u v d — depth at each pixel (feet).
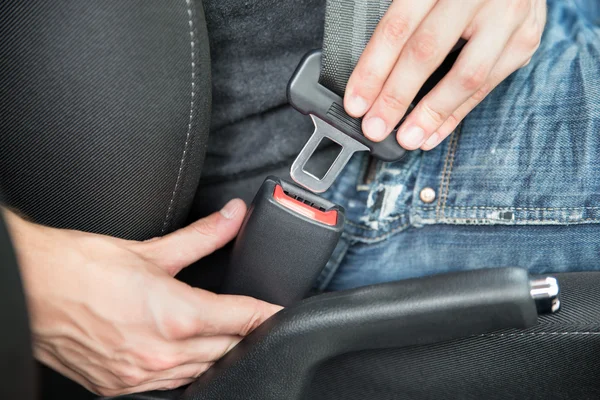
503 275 1.67
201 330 1.93
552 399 1.99
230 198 2.52
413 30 1.81
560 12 2.53
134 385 1.96
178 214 2.11
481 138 2.28
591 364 1.89
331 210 2.15
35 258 1.80
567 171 2.15
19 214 1.95
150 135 1.86
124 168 1.88
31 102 1.75
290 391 1.85
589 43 2.35
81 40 1.70
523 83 2.28
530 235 2.20
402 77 1.91
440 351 1.94
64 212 1.95
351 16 1.94
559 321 1.85
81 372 2.02
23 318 1.10
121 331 1.86
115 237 2.02
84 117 1.78
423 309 1.69
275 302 2.21
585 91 2.19
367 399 2.08
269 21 2.15
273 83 2.30
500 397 2.02
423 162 2.34
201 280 2.55
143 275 1.88
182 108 1.88
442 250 2.32
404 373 2.00
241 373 1.85
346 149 2.17
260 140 2.41
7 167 1.85
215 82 2.29
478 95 2.11
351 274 2.48
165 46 1.79
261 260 2.13
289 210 2.06
